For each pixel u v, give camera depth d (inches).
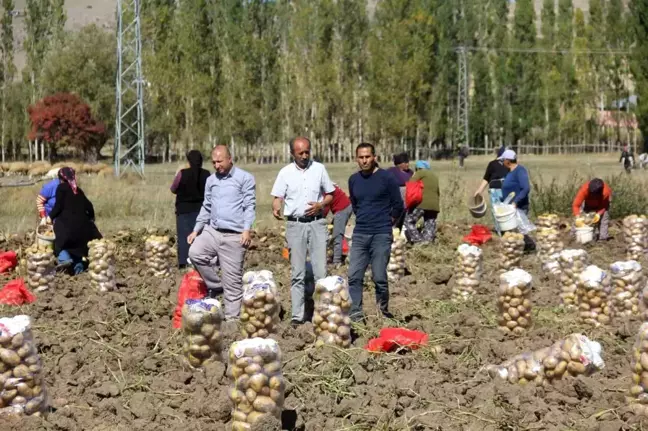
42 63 3011.8
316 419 268.1
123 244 674.8
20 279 460.4
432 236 664.4
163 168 2320.4
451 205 858.8
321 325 344.5
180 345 350.9
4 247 655.8
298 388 293.4
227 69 2901.1
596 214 668.7
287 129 2977.4
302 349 341.7
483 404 274.2
